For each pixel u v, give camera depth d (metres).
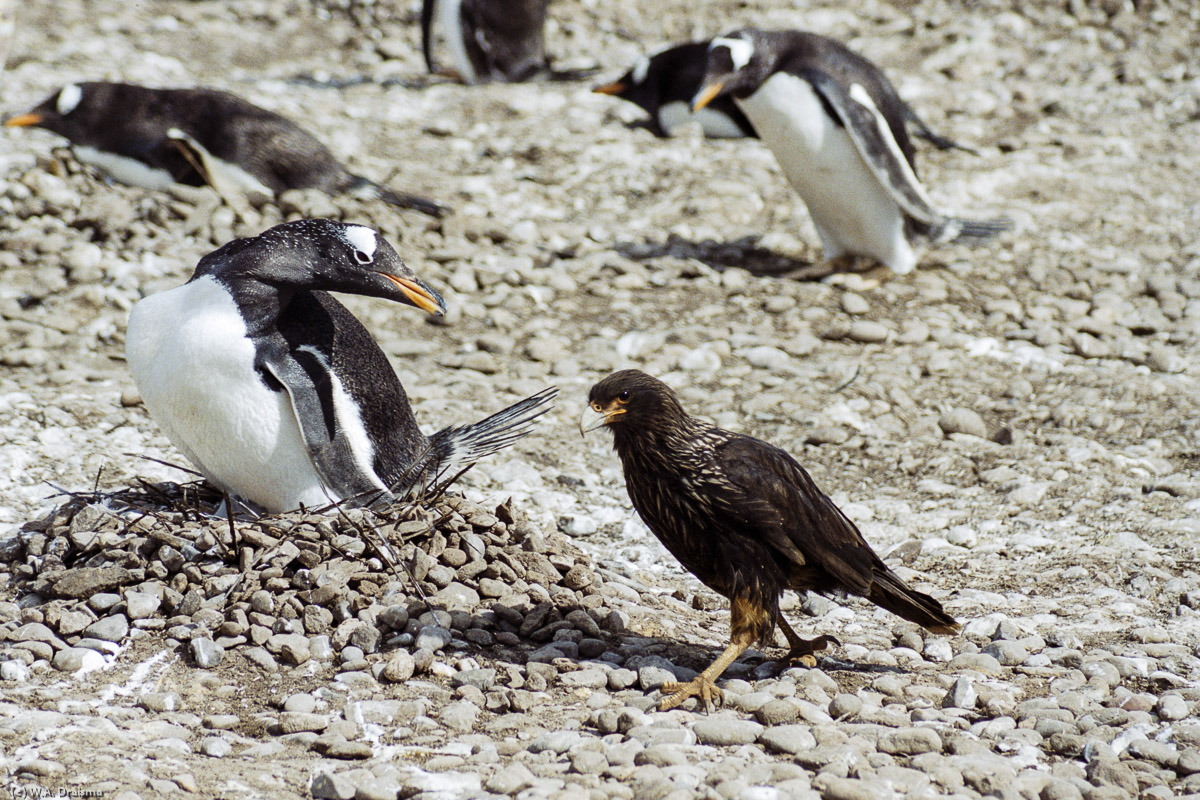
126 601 7.21
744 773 5.74
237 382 7.76
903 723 6.64
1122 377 13.23
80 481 9.75
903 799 5.59
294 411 7.82
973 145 18.81
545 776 5.74
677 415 6.89
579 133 19.42
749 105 14.58
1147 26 22.00
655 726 6.33
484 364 13.07
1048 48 21.66
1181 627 8.40
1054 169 18.05
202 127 15.31
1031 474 11.36
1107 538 10.12
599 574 8.62
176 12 23.95
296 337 8.05
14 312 12.71
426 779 5.62
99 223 14.32
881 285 15.30
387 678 6.75
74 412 10.95
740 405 12.56
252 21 24.11
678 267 15.52
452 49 21.61
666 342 13.77
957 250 16.22
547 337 13.77
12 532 8.63
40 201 14.50
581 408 12.33
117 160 15.27
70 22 22.47
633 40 23.80
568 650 7.29
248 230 14.73
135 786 5.39
